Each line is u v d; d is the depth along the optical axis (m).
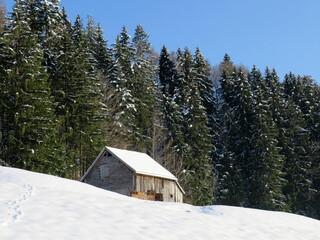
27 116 36.44
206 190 51.75
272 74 85.62
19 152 35.53
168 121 57.56
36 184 18.06
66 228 11.89
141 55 79.38
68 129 42.16
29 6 45.84
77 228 12.03
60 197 15.66
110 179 32.66
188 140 55.78
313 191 61.44
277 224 17.61
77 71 44.25
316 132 71.12
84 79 44.69
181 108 59.00
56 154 37.72
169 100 61.25
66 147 41.00
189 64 70.25
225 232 14.43
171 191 35.03
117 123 48.25
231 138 67.31
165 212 16.00
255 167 59.66
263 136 60.34
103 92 50.62
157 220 14.44
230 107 73.25
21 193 15.62
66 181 20.81
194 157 54.53
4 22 50.50
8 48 37.12
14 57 37.66
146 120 55.91
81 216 13.41
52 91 43.38
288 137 67.88
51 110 38.84
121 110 52.09
